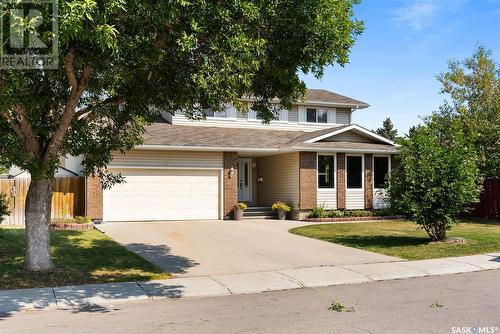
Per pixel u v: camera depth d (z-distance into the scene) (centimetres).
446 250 1378
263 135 2516
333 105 2859
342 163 2409
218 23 819
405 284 980
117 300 849
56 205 1958
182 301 852
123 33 793
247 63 834
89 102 1150
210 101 894
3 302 821
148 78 885
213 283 984
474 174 1482
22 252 1243
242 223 2102
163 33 843
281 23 909
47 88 1020
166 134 2258
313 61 959
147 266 1149
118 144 1197
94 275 1038
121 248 1387
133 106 1032
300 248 1448
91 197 1983
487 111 2506
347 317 717
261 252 1374
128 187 2080
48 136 1060
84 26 706
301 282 999
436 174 1456
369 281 1020
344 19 935
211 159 2230
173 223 2044
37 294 873
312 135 2434
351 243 1540
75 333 648
